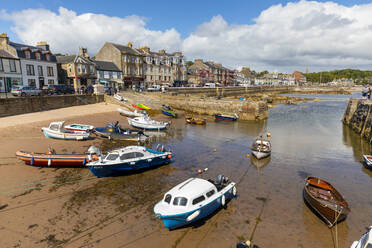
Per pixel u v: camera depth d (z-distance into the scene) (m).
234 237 9.05
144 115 30.23
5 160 15.05
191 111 46.19
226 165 17.08
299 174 15.70
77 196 11.65
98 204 10.99
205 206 9.74
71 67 46.25
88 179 13.60
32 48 41.47
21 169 14.13
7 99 25.30
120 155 14.11
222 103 42.41
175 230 9.41
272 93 113.62
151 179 14.12
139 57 61.72
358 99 33.56
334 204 9.96
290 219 10.30
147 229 9.37
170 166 16.50
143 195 12.09
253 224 9.90
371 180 14.96
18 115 26.22
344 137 27.02
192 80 90.19
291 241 8.88
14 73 36.84
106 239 8.65
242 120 38.94
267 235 9.20
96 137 22.16
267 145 20.41
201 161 17.78
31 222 9.34
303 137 26.88
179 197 9.51
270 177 15.03
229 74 113.38
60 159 14.36
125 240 8.67
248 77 146.75
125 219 9.93
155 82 68.56
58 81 47.44
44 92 33.75
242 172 15.80
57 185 12.60
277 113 47.53
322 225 9.95
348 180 14.90
